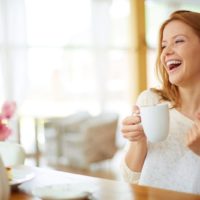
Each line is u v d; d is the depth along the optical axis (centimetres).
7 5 592
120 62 723
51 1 639
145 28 741
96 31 693
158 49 162
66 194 112
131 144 157
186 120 155
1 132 132
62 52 658
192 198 114
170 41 150
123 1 719
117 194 120
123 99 729
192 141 122
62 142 581
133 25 730
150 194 119
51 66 647
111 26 708
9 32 596
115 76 718
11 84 600
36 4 623
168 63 150
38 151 611
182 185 149
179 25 148
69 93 675
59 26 650
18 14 602
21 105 609
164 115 119
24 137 618
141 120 125
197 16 149
